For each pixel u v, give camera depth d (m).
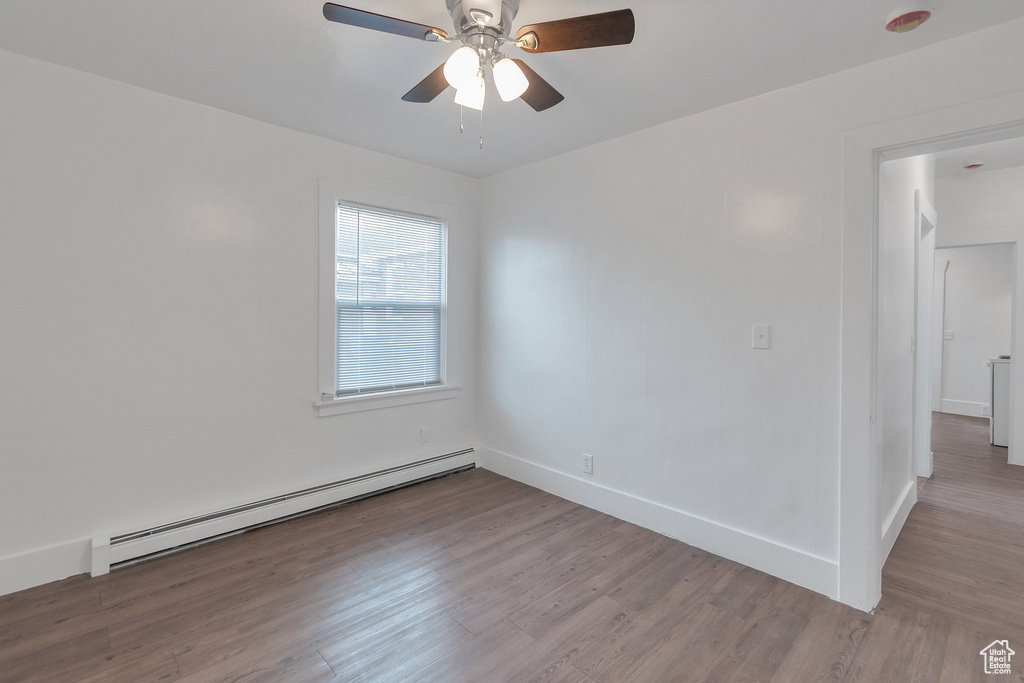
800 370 2.39
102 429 2.49
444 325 3.98
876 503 2.22
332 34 2.01
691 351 2.79
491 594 2.31
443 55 2.17
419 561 2.61
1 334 2.22
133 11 1.86
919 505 3.40
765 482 2.52
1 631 1.99
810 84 2.33
